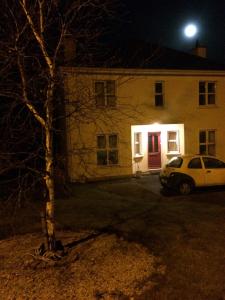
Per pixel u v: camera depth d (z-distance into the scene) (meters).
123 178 19.56
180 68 20.73
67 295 6.28
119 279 6.81
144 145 20.47
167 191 15.97
